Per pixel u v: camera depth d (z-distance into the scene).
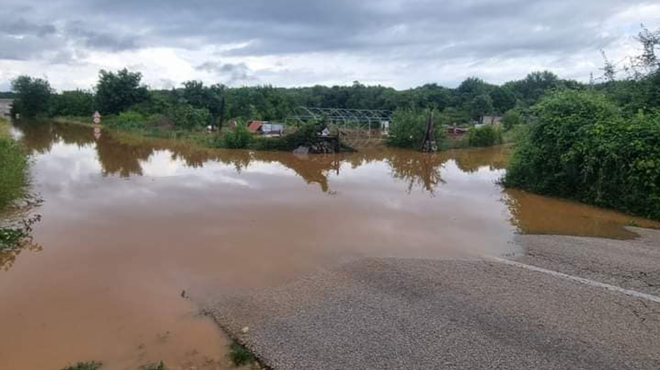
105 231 12.26
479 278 8.88
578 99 18.16
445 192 19.25
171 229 12.59
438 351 6.23
